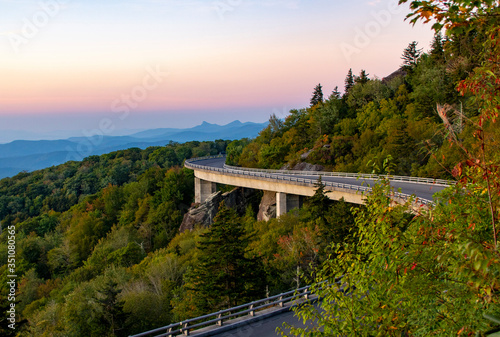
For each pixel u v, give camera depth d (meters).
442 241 5.80
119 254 51.97
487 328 4.80
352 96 87.94
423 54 80.81
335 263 7.92
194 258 38.38
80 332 27.45
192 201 89.06
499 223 5.29
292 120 88.44
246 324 17.06
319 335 7.24
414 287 5.82
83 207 94.56
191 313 24.91
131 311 27.75
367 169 53.41
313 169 66.69
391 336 6.21
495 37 4.68
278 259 30.44
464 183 6.12
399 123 58.12
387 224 6.45
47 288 49.44
